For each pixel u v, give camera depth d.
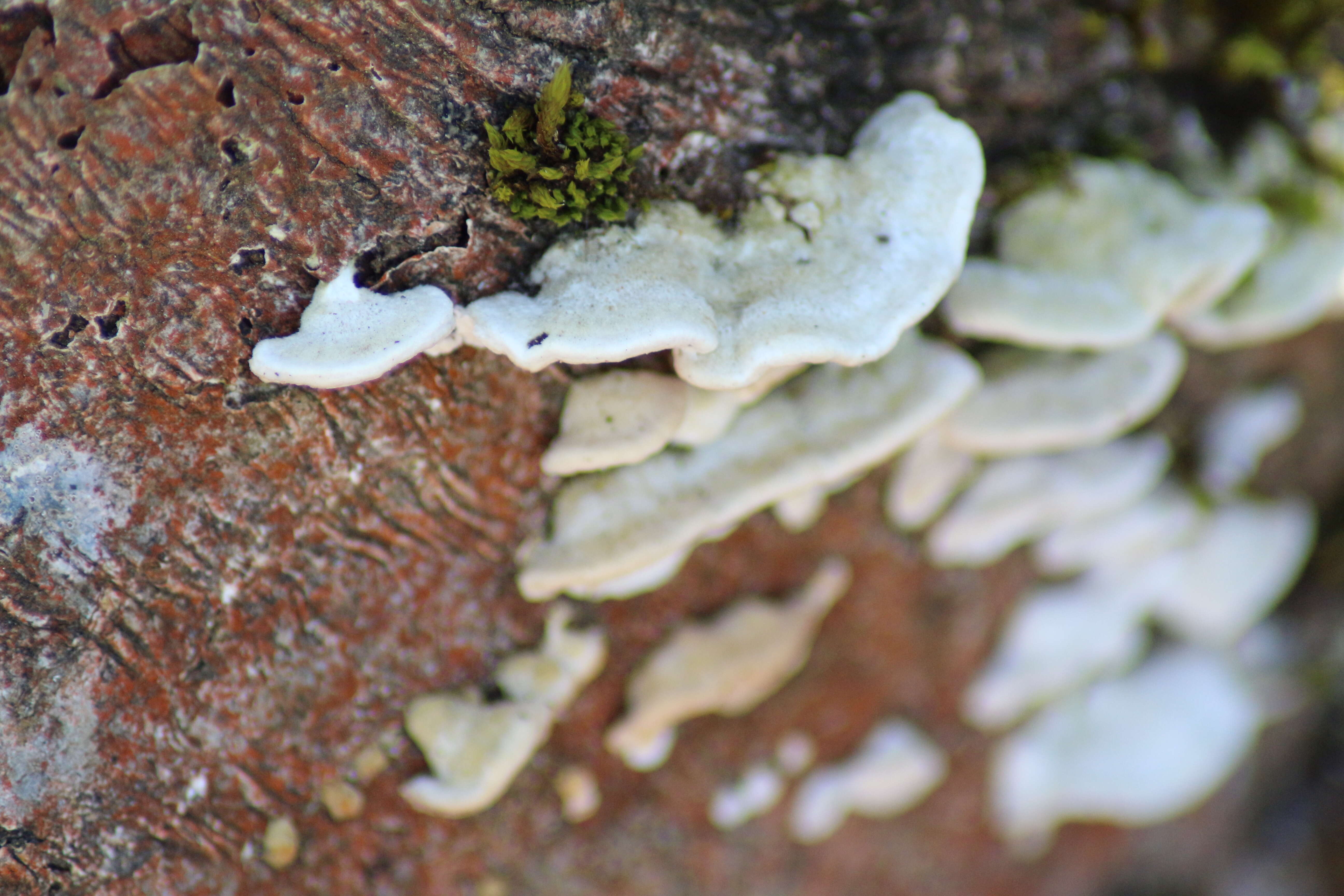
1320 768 0.70
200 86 0.38
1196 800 0.61
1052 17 0.40
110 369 0.38
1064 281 0.40
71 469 0.38
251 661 0.40
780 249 0.39
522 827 0.42
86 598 0.39
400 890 0.41
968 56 0.40
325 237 0.38
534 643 0.41
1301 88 0.42
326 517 0.39
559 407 0.40
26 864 0.39
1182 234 0.41
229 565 0.39
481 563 0.40
